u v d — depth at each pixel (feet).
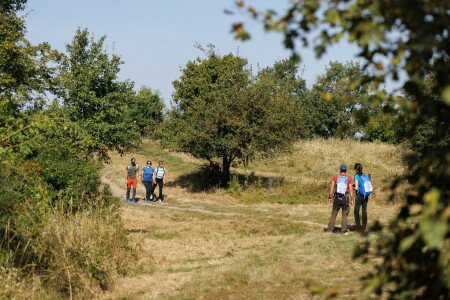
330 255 36.27
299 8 9.44
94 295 29.35
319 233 46.21
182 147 107.34
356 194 49.49
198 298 28.30
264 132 101.55
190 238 50.16
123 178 119.85
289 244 42.01
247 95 101.96
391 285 24.00
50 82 70.13
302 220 68.28
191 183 111.96
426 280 9.80
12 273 27.04
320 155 135.33
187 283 31.27
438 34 9.29
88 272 30.40
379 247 10.13
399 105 10.77
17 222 30.71
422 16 8.74
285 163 133.08
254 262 36.06
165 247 44.91
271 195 98.07
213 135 104.01
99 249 33.60
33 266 28.89
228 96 104.27
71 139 48.37
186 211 80.07
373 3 8.82
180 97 133.18
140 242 42.22
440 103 10.44
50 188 41.73
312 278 30.63
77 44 76.69
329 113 161.79
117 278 33.71
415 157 11.09
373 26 8.68
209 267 36.24
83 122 74.54
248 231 55.62
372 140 152.25
